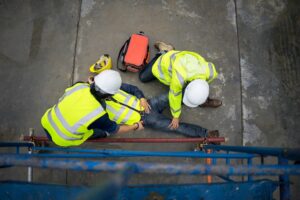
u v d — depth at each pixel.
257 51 4.58
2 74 4.40
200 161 4.23
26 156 1.45
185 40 4.54
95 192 0.95
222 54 4.54
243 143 4.33
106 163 1.38
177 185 1.69
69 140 3.15
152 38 4.51
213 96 4.41
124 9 4.60
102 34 4.52
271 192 1.82
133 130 3.93
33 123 4.27
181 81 3.24
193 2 4.66
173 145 4.28
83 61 4.45
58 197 1.66
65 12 4.60
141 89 4.38
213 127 4.35
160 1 4.64
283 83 4.49
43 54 4.46
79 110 2.91
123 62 4.16
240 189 1.77
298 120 4.39
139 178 4.12
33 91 4.37
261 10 4.70
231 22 4.64
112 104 3.68
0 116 4.28
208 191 1.72
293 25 4.68
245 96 4.45
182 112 4.34
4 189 1.69
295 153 1.68
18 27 4.54
